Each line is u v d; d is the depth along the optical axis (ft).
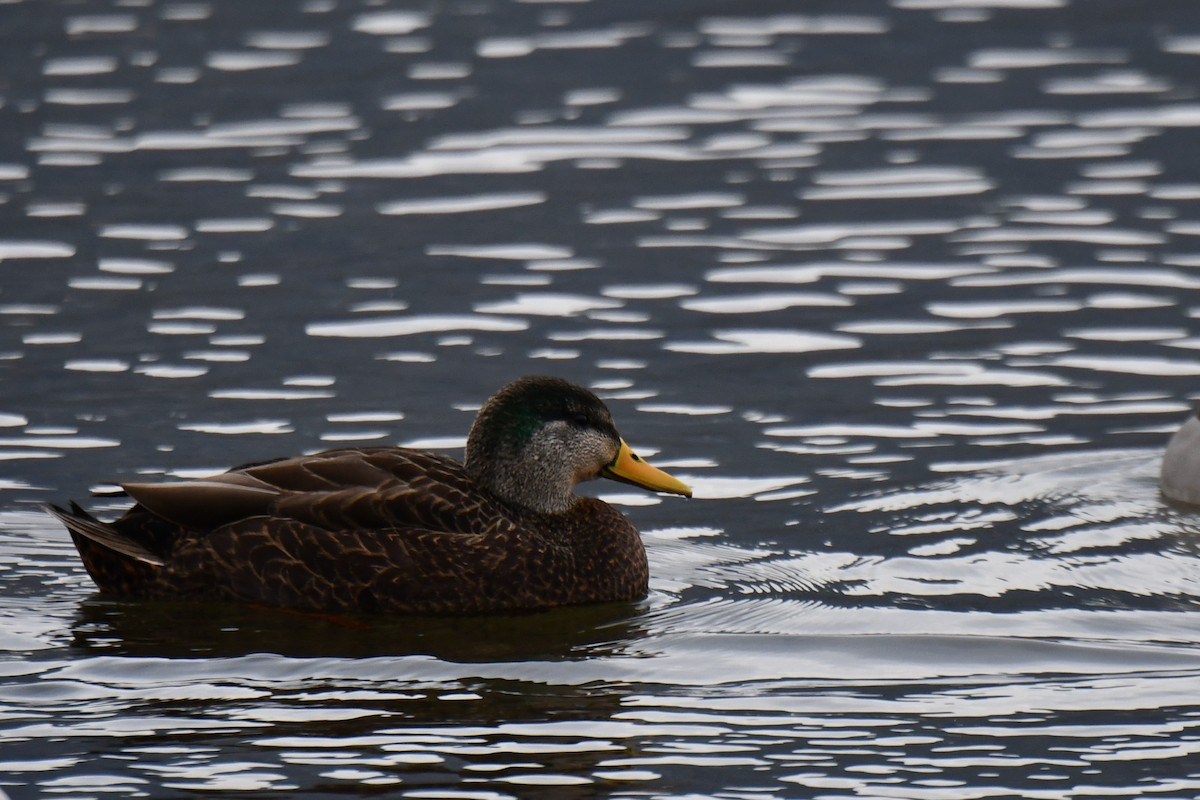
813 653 35.78
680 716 32.73
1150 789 30.09
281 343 56.90
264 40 97.50
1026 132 81.66
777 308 60.49
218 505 37.50
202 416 50.80
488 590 37.81
